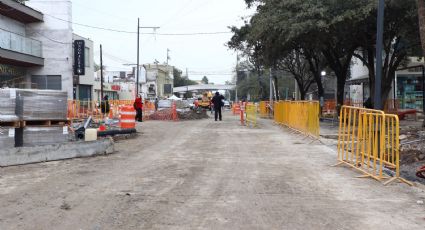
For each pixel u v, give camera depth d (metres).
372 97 26.98
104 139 12.91
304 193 7.76
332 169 10.20
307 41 26.11
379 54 12.36
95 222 6.05
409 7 21.64
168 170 10.07
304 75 48.72
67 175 9.45
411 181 8.88
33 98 11.91
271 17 24.39
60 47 37.16
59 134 12.45
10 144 11.30
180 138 17.58
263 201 7.18
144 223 6.01
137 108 29.66
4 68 33.81
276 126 24.94
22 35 35.22
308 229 5.73
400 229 5.72
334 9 22.12
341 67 30.28
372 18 22.75
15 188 8.15
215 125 25.84
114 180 8.89
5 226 5.87
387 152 9.59
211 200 7.25
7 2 30.83
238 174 9.55
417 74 36.56
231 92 141.00
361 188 8.17
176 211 6.59
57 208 6.75
